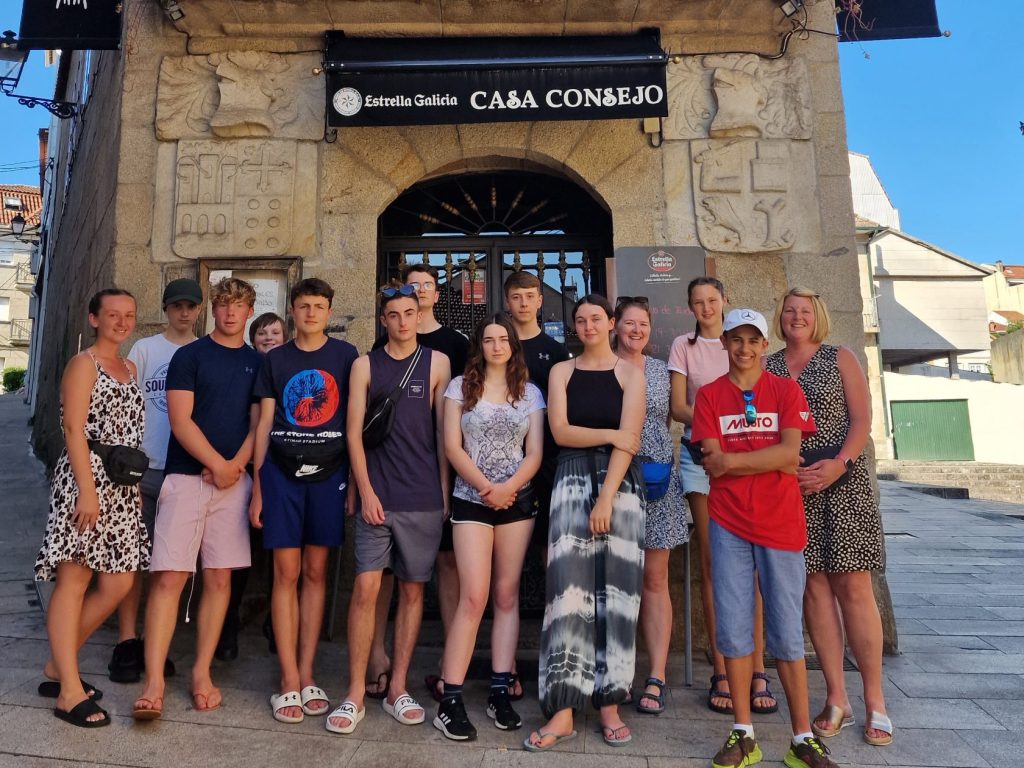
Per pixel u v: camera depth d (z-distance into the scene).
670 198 4.39
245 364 3.16
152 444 3.48
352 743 2.64
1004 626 4.38
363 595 2.87
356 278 4.35
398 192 4.48
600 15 4.32
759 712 3.00
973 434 20.19
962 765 2.49
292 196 4.38
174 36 4.52
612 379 2.97
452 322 4.79
